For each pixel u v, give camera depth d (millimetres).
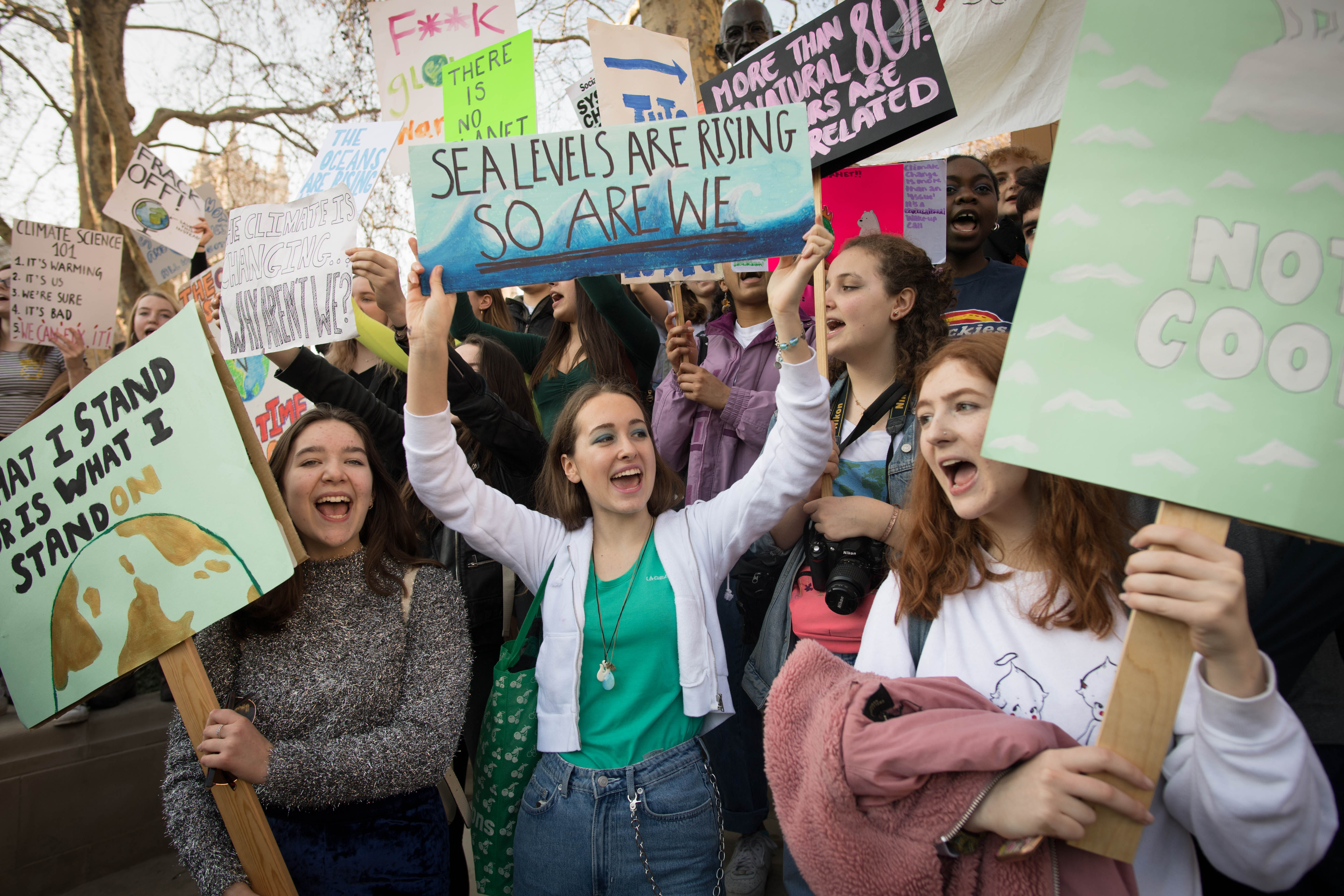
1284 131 1177
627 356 3379
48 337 4242
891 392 2326
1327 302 1142
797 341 1987
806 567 2246
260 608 1990
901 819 1284
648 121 2502
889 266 2363
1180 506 1196
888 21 2326
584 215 2074
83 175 11977
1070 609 1442
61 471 2053
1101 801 1143
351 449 2131
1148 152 1240
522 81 3166
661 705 1968
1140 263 1232
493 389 3047
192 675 1845
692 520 2156
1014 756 1207
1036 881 1229
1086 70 1279
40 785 3270
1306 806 1132
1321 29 1163
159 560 1915
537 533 2205
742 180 2049
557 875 1900
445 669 2033
